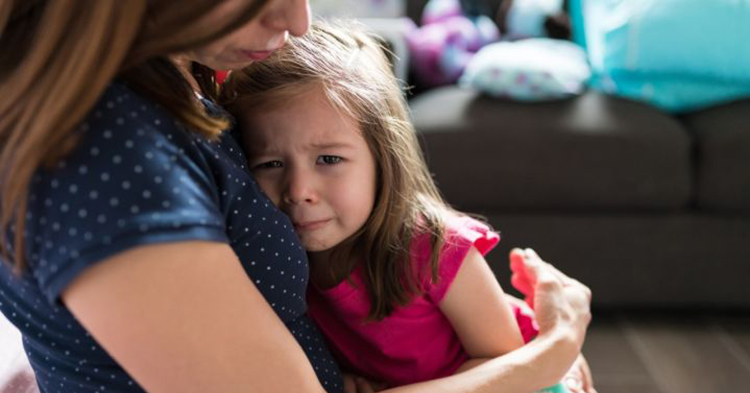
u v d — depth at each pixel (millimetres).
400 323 820
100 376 593
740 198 1685
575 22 2113
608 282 1770
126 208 462
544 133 1694
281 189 741
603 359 1630
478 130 1710
